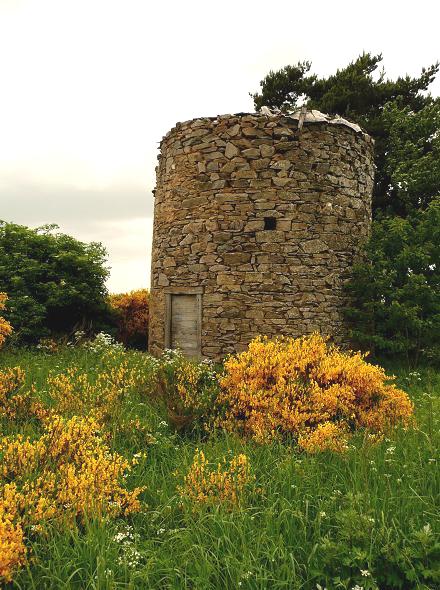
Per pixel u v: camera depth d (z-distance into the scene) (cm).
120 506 354
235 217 1022
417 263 1023
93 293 1310
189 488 379
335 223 1057
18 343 1138
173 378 651
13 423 494
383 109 1720
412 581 274
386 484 374
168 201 1121
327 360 605
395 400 586
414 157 1612
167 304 1101
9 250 1261
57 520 320
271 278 1005
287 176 1018
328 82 1867
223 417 567
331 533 326
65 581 278
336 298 1052
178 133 1102
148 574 287
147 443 493
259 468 430
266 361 596
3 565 266
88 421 448
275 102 1947
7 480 360
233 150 1031
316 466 421
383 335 1077
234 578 282
